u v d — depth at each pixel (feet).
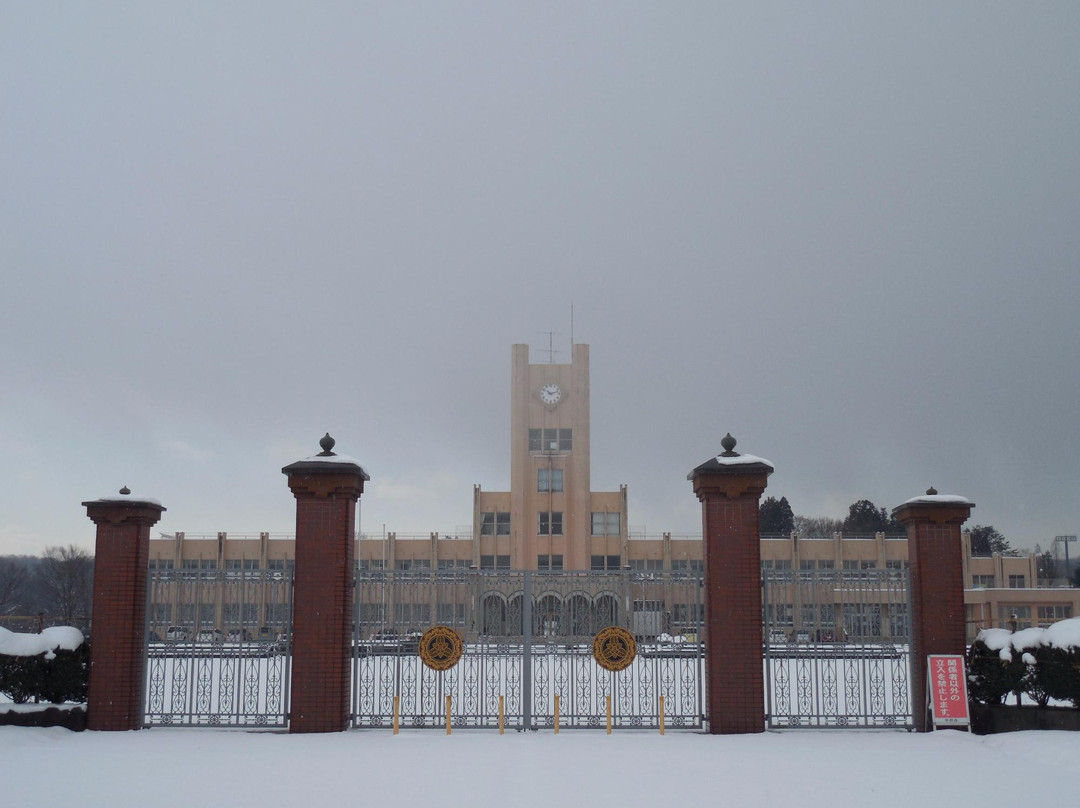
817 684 61.36
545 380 276.41
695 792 41.83
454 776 45.27
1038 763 49.39
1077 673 56.59
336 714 59.16
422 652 60.18
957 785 43.60
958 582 60.75
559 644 63.72
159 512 63.05
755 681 59.36
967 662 62.39
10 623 135.13
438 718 63.31
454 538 265.13
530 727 60.29
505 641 63.21
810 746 54.49
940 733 58.23
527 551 266.36
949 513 61.11
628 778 44.88
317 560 60.34
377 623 63.21
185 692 64.54
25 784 43.39
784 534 407.03
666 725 60.70
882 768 47.75
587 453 271.90
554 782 43.88
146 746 54.03
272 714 60.34
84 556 257.96
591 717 61.52
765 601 61.82
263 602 62.34
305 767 47.65
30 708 58.70
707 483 61.21
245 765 48.21
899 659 61.98
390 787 42.68
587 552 265.13
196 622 61.57
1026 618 196.54
